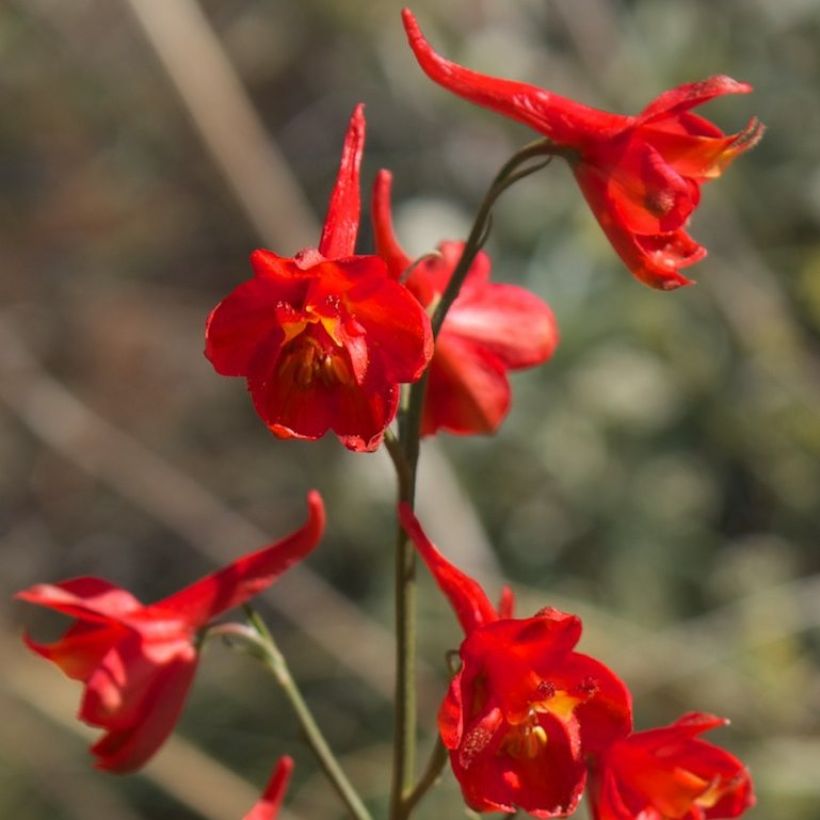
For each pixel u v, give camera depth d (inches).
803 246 404.2
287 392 144.8
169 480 427.8
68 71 487.8
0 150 503.8
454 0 431.8
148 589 490.3
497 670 147.5
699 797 160.2
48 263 506.6
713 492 396.5
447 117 472.4
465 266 161.0
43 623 481.1
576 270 392.8
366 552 412.8
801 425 393.4
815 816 331.9
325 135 496.4
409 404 163.6
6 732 385.7
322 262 138.1
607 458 390.3
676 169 153.8
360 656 382.3
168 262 507.2
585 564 392.2
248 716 388.2
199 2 462.9
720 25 415.8
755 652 343.6
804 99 405.1
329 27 477.7
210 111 394.6
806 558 399.5
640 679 342.6
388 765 363.9
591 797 164.7
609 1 428.8
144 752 163.3
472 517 382.3
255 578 169.8
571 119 155.6
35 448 502.0
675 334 393.7
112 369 502.3
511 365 184.9
